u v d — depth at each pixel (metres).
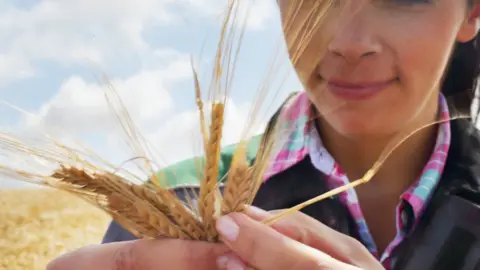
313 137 0.42
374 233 0.44
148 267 0.29
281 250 0.28
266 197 0.41
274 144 0.29
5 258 1.58
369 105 0.32
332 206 0.41
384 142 0.38
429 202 0.41
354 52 0.30
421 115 0.40
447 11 0.33
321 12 0.26
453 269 0.39
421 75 0.33
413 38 0.32
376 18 0.30
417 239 0.41
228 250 0.29
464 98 0.42
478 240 0.39
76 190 0.28
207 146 0.27
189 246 0.29
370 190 0.44
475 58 0.41
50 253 1.65
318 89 0.31
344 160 0.42
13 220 1.66
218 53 0.25
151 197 0.29
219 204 0.30
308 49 0.27
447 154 0.42
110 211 0.29
